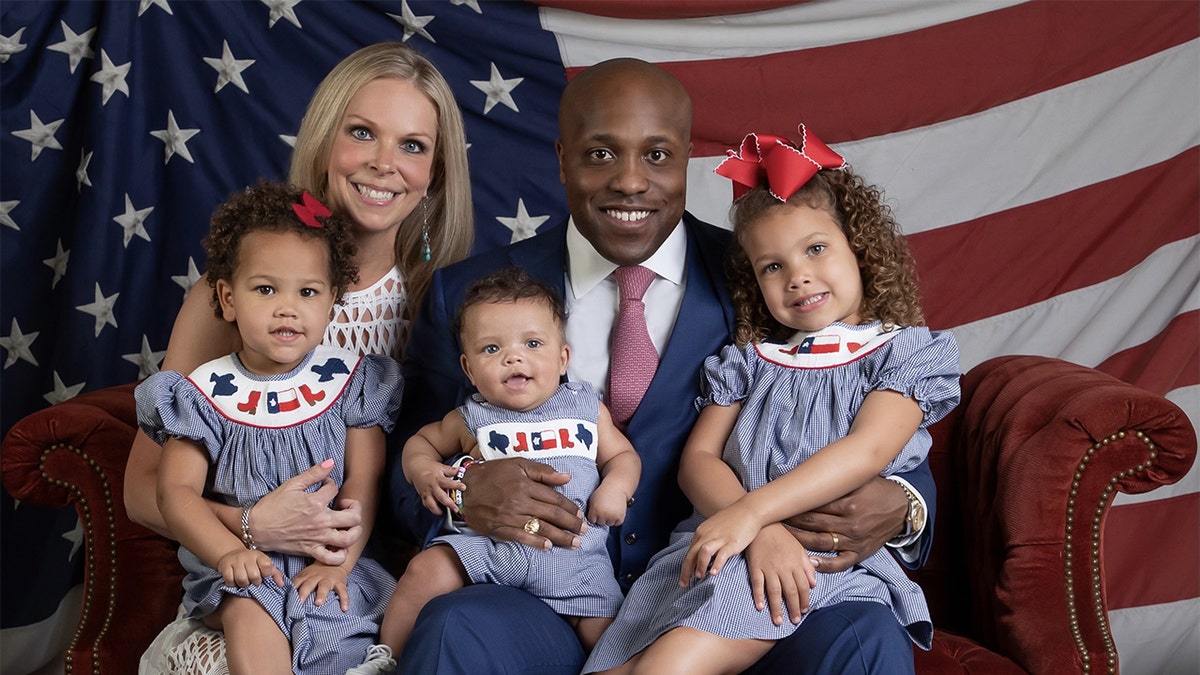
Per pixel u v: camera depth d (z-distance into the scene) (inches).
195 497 87.0
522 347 89.2
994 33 139.2
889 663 75.2
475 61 139.3
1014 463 92.8
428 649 76.0
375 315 106.3
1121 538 138.6
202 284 100.0
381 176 102.3
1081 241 138.7
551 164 140.9
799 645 77.9
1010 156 139.3
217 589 84.7
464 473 88.0
